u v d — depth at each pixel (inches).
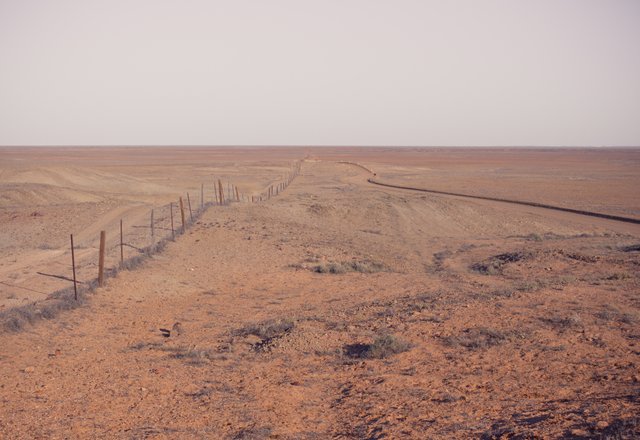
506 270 1003.3
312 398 418.0
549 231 1829.5
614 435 281.4
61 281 880.3
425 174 4648.1
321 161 5920.3
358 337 569.9
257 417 378.9
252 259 1121.4
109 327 657.6
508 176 4377.5
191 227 1406.3
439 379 434.3
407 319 621.6
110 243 1248.8
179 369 497.4
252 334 615.5
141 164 5600.4
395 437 327.3
